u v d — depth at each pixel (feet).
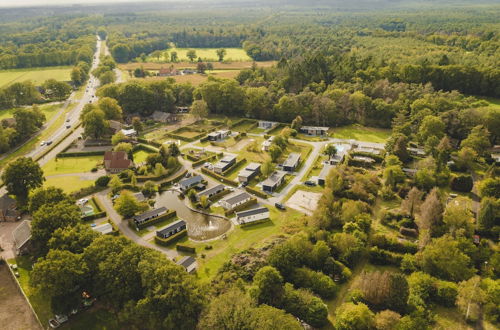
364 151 541.75
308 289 271.90
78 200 417.08
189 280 250.37
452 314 261.85
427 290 271.28
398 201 410.72
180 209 410.11
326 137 619.26
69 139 617.62
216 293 271.69
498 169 462.60
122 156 505.66
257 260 305.73
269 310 234.38
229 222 380.78
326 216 356.79
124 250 266.16
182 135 639.35
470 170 483.92
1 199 390.63
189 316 236.22
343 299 275.80
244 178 460.96
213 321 227.20
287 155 547.90
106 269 256.93
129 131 625.41
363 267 311.47
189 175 490.90
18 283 293.23
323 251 301.43
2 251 333.21
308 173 490.49
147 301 238.89
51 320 259.80
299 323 239.71
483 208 344.28
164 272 248.11
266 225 373.81
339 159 513.45
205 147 585.63
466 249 306.35
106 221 378.32
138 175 484.33
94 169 499.92
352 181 436.76
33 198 347.97
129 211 377.30
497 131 538.47
